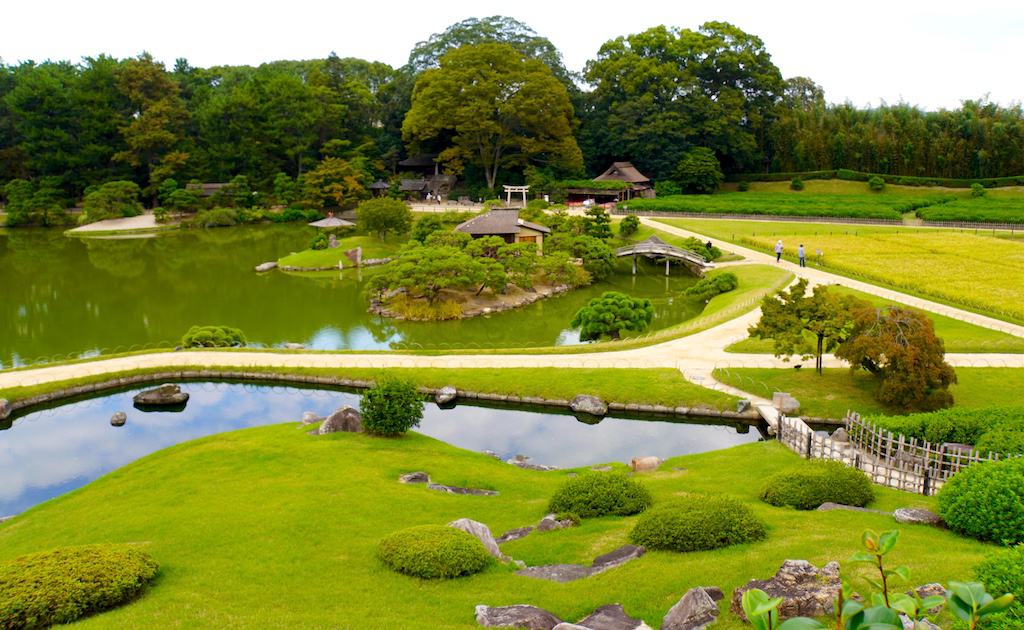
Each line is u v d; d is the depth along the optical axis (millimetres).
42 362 40688
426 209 97000
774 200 96750
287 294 60375
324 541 17250
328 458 24422
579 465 28125
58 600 13242
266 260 75312
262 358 38969
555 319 52750
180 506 20297
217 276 67500
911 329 30656
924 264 58750
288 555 16391
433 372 36531
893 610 4875
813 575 12109
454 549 15141
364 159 109875
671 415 32812
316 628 12539
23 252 79125
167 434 31516
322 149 110125
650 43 112500
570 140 104500
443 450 26453
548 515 18828
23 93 100750
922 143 108812
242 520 18750
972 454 21172
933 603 5105
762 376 34625
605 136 111000
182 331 49031
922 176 109125
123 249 81188
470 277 52688
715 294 56000
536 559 16078
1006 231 76125
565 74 119312
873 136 111375
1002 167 105250
